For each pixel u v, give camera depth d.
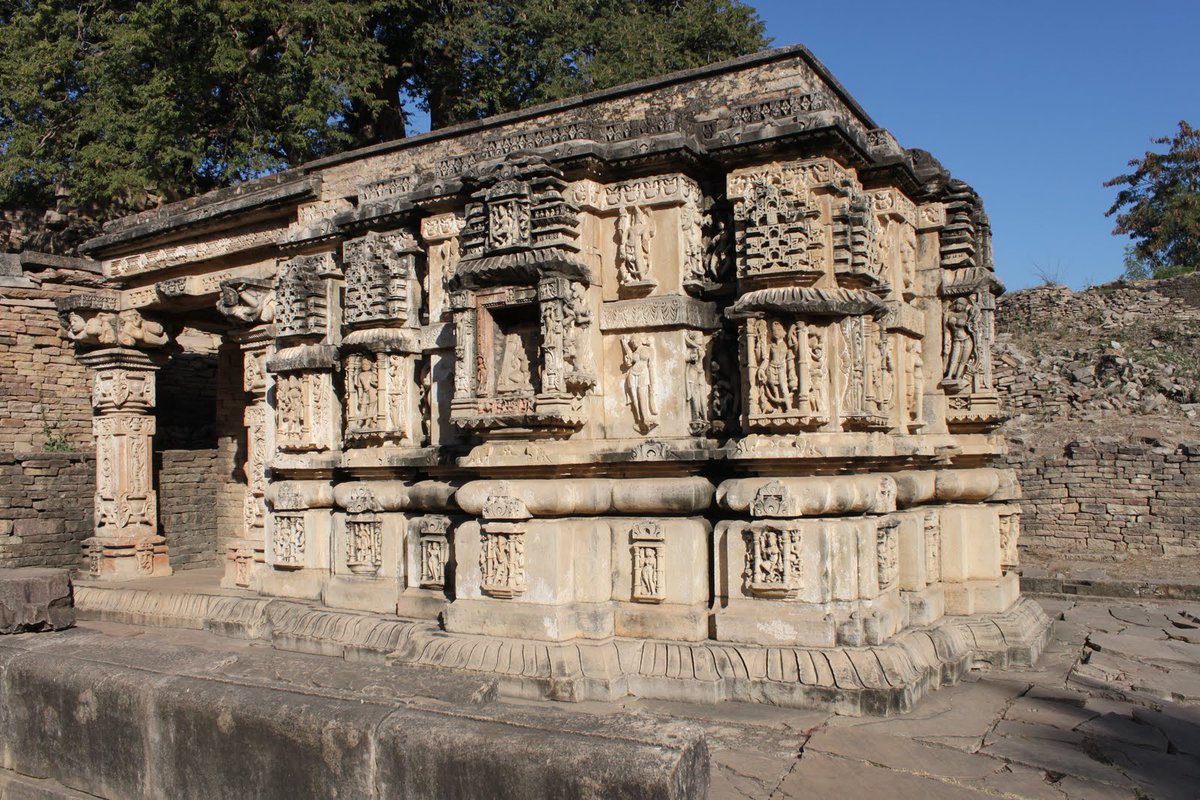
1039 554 16.25
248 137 20.73
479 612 7.55
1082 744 6.10
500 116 9.45
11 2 22.25
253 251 11.43
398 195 9.26
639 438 7.66
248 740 4.34
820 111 7.32
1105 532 15.96
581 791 3.51
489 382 7.73
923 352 9.37
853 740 6.05
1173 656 8.44
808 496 6.95
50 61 20.78
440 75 24.22
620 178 7.91
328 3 20.27
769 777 5.49
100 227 22.84
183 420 18.08
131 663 5.19
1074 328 25.27
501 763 3.68
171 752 4.61
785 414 7.06
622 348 7.82
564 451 7.48
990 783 5.44
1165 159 35.88
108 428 13.41
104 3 21.55
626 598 7.57
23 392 16.62
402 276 9.05
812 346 7.12
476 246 7.89
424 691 4.98
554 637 7.25
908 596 8.12
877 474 7.66
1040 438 19.03
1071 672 7.91
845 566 6.98
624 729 3.79
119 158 20.08
